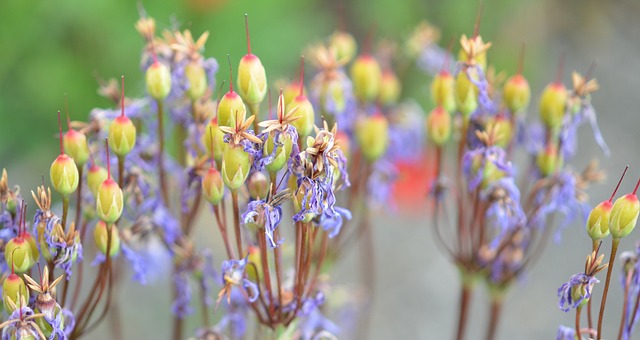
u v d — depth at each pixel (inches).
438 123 14.7
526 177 15.5
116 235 12.8
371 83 15.8
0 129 21.6
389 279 26.0
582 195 14.9
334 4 29.9
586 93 14.4
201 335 14.3
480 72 13.8
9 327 12.2
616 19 33.8
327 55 15.1
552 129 14.5
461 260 15.2
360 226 16.4
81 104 21.7
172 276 15.3
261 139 11.8
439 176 15.1
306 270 12.8
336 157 11.9
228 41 21.8
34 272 14.5
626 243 24.5
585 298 12.1
